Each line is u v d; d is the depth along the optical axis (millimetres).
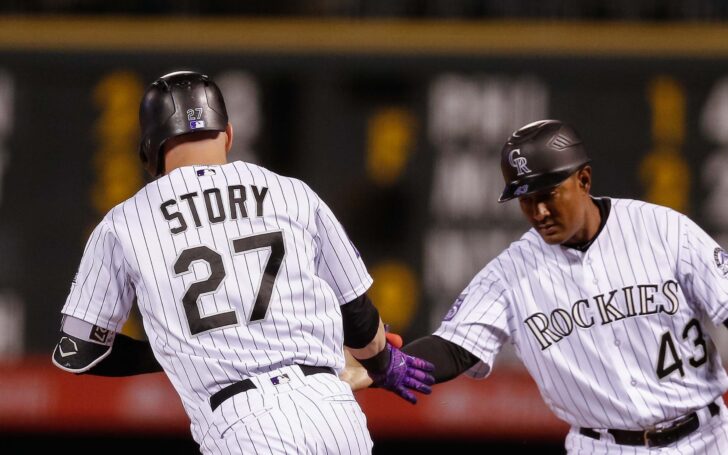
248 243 13039
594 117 25844
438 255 25984
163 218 13125
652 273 15094
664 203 25797
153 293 12914
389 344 14867
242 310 12797
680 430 15203
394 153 25969
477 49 25812
